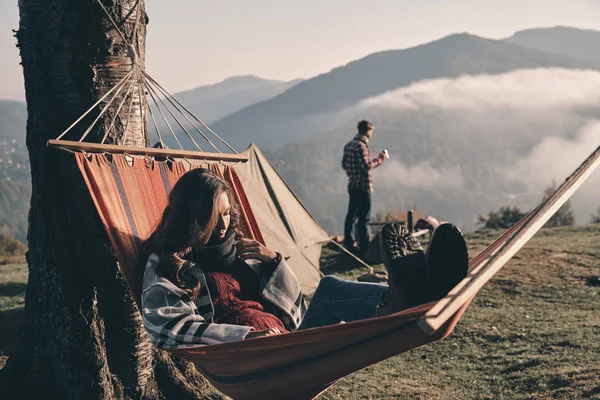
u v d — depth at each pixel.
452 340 8.32
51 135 4.97
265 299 3.62
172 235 3.35
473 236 17.75
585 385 5.93
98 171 3.78
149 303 3.22
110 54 4.98
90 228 5.02
